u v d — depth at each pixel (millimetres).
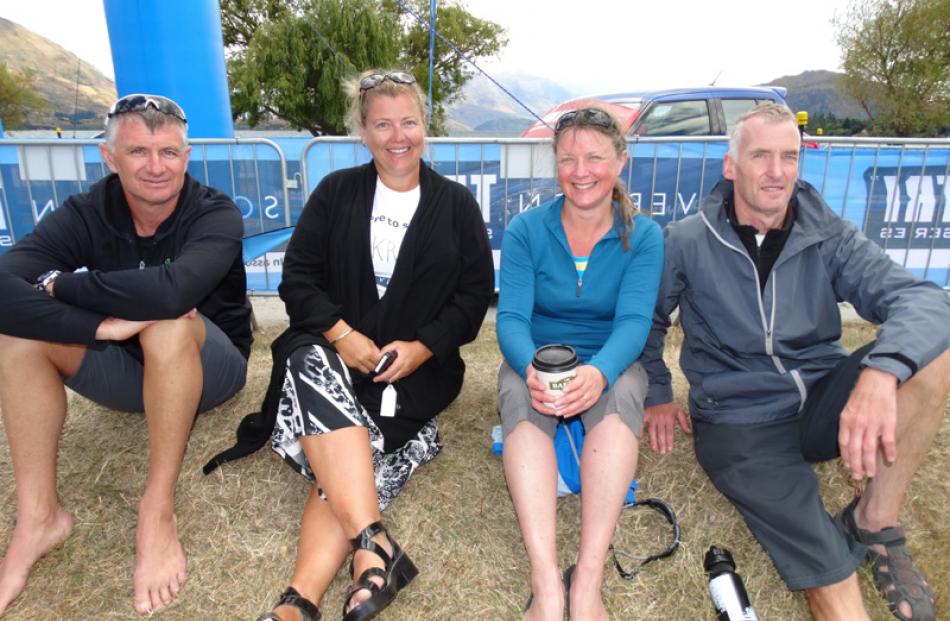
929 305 1853
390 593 1729
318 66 17188
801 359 2191
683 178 4375
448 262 2293
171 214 2217
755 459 2090
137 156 2004
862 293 2068
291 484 2369
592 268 2242
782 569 1881
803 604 1966
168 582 1959
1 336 1906
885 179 4289
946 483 2361
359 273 2301
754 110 2080
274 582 2016
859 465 1771
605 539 1812
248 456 2484
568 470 2137
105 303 1897
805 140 4203
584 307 2266
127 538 2158
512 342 2121
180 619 1896
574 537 2199
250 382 2977
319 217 2338
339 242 2297
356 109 2281
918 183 4289
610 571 2070
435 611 1926
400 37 19031
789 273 2129
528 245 2289
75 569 2033
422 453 2334
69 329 1891
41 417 1958
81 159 4066
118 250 2232
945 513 2248
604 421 1944
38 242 2102
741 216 2160
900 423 1850
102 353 2141
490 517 2281
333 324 2217
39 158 4047
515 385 2062
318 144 4184
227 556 2094
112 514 2234
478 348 3822
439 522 2236
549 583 1748
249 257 4285
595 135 2055
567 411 1853
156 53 4102
